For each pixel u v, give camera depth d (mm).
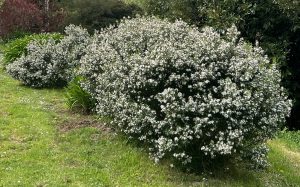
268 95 6199
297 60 12438
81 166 6305
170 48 6395
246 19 12195
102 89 7672
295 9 11281
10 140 7059
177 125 6066
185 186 6000
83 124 7945
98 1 18656
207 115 5965
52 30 18547
